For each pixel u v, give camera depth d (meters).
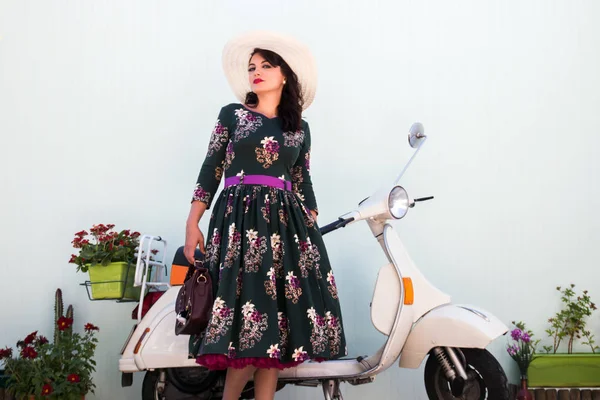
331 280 2.57
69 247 3.92
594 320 3.75
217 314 2.30
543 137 3.94
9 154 4.01
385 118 3.99
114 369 3.77
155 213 3.96
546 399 3.51
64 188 3.98
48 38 4.13
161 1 4.16
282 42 2.67
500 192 3.89
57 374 3.32
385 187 3.00
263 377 2.48
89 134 4.03
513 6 4.05
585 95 3.97
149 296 3.23
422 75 4.02
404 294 2.88
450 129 3.96
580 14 4.03
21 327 3.85
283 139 2.57
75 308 3.84
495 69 4.00
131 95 4.07
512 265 3.82
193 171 3.99
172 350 2.90
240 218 2.46
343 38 4.08
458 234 3.85
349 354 3.74
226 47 2.89
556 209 3.87
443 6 4.07
